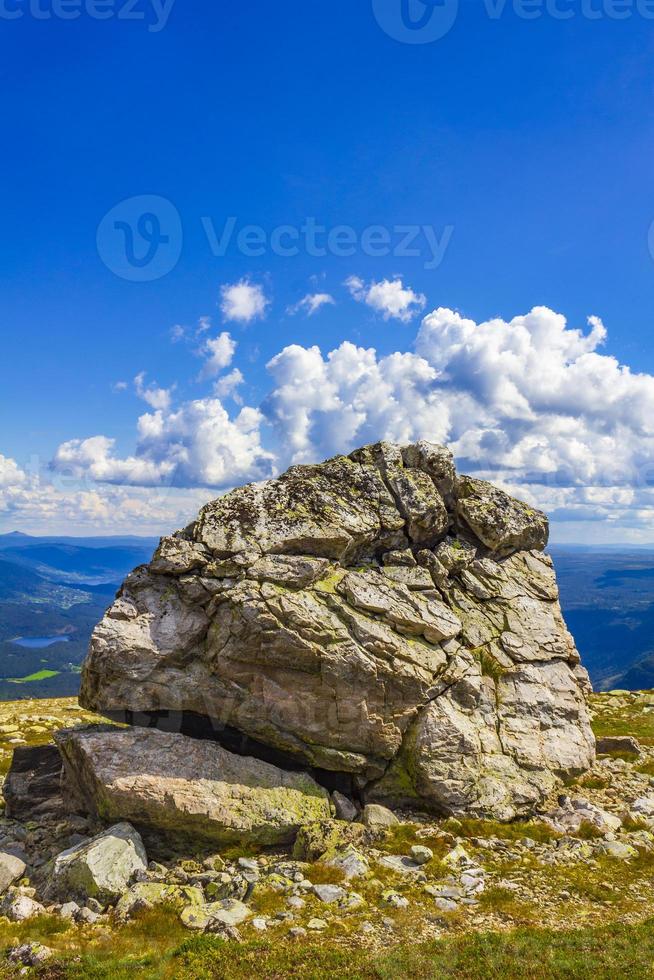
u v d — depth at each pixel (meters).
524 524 30.81
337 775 24.25
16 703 49.69
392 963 13.38
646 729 35.72
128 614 24.89
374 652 24.34
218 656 24.09
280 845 21.31
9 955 14.57
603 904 16.62
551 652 27.67
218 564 25.20
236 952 14.12
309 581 25.64
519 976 12.80
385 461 30.09
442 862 19.28
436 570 28.69
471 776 23.31
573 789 24.92
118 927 16.28
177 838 20.98
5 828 23.72
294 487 28.30
